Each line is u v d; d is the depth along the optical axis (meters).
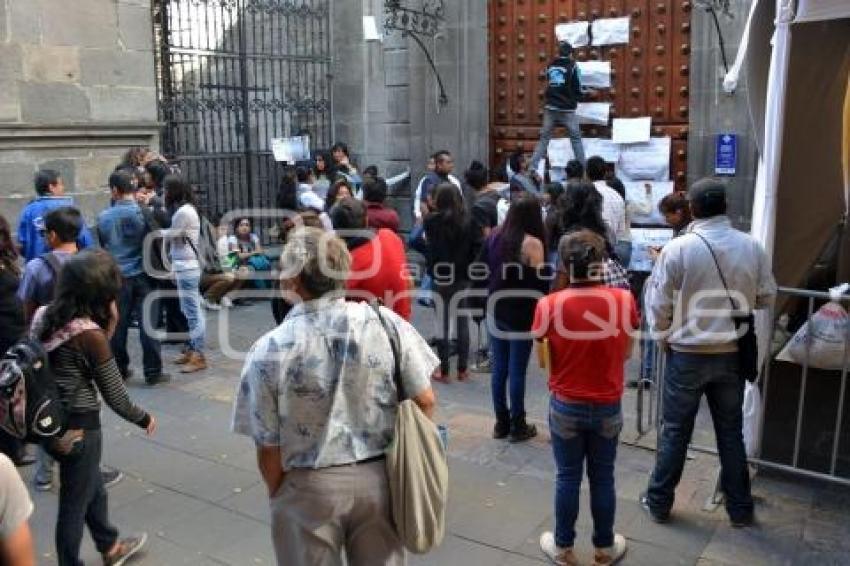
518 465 4.94
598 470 3.70
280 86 11.04
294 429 2.53
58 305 3.45
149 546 4.04
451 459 5.02
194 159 10.17
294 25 11.52
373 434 2.59
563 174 9.82
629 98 9.41
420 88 10.69
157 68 9.87
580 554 3.90
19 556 1.99
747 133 8.51
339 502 2.52
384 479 2.59
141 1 9.09
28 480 4.78
